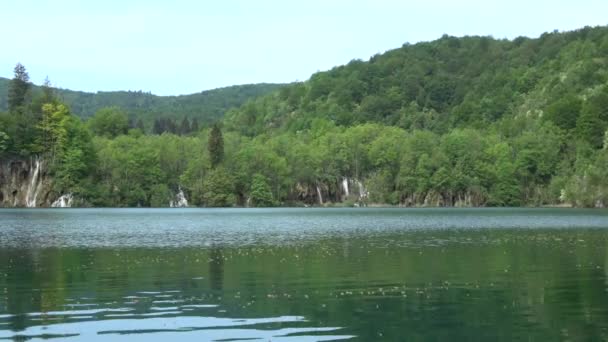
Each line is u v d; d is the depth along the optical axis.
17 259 50.03
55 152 183.12
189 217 124.56
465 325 27.47
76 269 44.22
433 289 35.97
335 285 37.41
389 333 26.19
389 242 65.38
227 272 42.75
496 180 199.12
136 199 190.50
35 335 25.95
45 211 150.38
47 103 186.88
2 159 178.25
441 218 120.50
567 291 35.22
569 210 163.88
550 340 25.14
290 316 29.16
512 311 30.11
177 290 35.88
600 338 25.42
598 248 58.16
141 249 58.16
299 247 59.97
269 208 192.62
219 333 26.23
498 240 67.31
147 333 26.25
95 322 28.05
